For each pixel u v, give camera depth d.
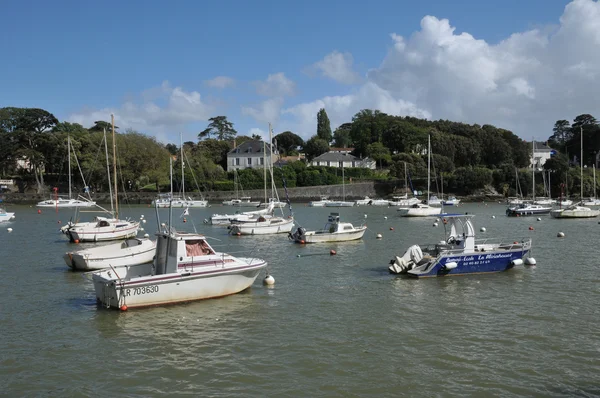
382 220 72.06
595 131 174.12
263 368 15.84
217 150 155.00
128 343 18.02
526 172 136.38
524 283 26.78
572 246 41.12
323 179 136.25
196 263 23.06
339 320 20.53
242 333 19.00
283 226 52.44
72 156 118.38
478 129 168.88
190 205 105.69
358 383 14.76
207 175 129.50
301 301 23.39
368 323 20.12
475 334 18.75
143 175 124.38
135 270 23.70
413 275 28.61
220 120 185.00
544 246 41.16
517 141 169.50
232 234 51.31
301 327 19.67
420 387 14.50
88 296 24.67
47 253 39.47
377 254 37.66
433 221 69.69
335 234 44.59
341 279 28.23
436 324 19.94
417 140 158.00
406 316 21.03
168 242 23.17
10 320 20.72
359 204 114.62
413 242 44.94
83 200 104.88
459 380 14.92
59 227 61.16
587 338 18.30
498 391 14.23
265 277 26.89
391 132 164.25
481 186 135.25
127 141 122.12
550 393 14.13
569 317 20.78
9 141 121.81
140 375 15.39
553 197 133.00
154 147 126.81
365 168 147.12
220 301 23.22
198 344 17.89
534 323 20.00
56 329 19.53
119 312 21.44
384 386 14.56
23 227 61.00
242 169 138.00
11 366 16.09
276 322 20.28
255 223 51.19
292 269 31.47
